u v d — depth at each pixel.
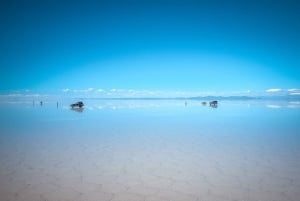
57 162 8.02
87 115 27.66
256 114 28.53
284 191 5.62
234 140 11.91
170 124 18.97
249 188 5.81
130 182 6.25
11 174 6.82
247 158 8.48
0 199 5.24
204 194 5.50
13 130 15.34
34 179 6.43
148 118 24.23
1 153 9.23
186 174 6.85
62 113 30.39
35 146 10.52
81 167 7.50
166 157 8.70
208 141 11.71
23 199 5.25
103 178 6.54
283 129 15.53
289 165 7.61
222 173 6.92
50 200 5.21
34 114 28.59
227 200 5.19
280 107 46.47
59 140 12.01
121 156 8.84
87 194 5.51
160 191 5.68
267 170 7.14
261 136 12.98
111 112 33.16
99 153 9.27
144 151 9.65
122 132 14.74
